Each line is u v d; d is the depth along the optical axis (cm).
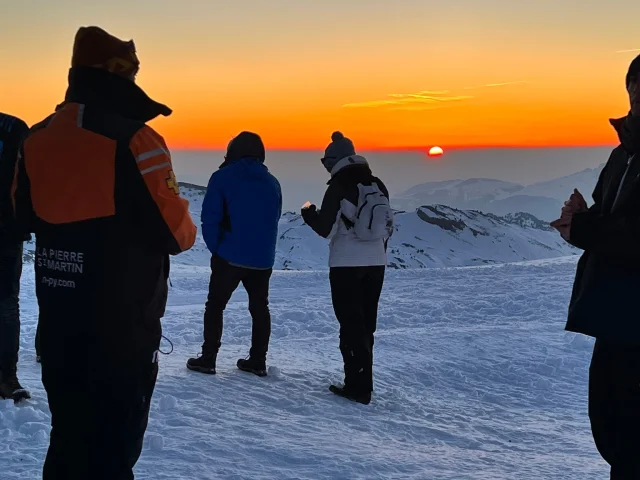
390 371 677
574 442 495
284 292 1208
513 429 528
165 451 381
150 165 243
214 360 571
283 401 521
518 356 755
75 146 242
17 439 390
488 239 19738
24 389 453
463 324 935
